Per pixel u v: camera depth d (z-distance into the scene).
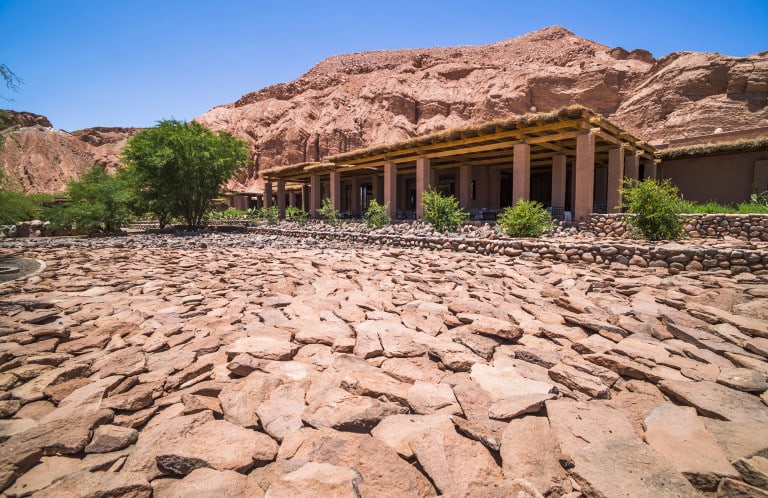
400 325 3.81
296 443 2.00
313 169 20.45
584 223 11.17
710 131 35.91
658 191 9.09
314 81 68.75
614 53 54.75
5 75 6.31
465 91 54.19
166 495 1.65
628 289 5.27
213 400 2.48
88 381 2.65
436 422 2.17
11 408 2.29
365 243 12.44
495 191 19.27
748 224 9.21
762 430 2.04
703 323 3.79
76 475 1.71
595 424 2.11
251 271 7.21
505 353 3.23
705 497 1.66
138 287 5.96
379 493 1.67
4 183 10.96
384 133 51.25
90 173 23.36
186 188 18.84
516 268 7.02
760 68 36.50
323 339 3.49
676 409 2.30
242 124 62.19
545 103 47.84
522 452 1.87
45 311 4.43
